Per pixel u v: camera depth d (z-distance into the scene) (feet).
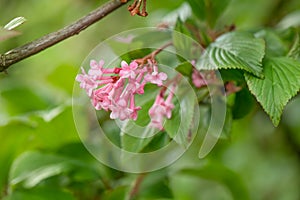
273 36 2.69
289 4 3.53
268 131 4.18
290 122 4.05
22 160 2.92
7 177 2.93
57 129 2.94
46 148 2.99
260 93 2.42
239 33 2.54
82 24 2.39
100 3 3.96
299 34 2.79
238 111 2.63
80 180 2.89
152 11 3.64
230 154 4.34
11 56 2.37
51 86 3.32
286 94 2.41
